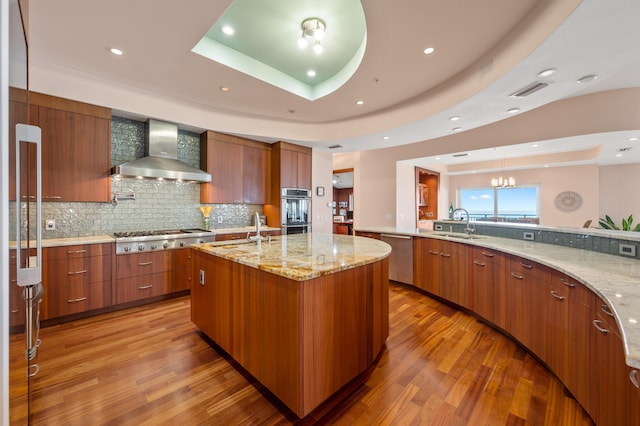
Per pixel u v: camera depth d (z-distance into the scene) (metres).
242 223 5.00
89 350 2.28
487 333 2.62
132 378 1.91
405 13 2.07
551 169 7.43
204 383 1.86
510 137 4.82
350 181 11.50
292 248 2.39
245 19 2.45
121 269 3.15
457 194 9.24
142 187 3.85
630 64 2.95
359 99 3.77
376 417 1.57
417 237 3.81
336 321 1.69
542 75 2.41
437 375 1.96
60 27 2.26
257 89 3.46
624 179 6.89
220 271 2.18
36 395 1.72
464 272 3.06
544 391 1.79
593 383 1.43
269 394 1.76
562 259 1.98
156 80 3.23
